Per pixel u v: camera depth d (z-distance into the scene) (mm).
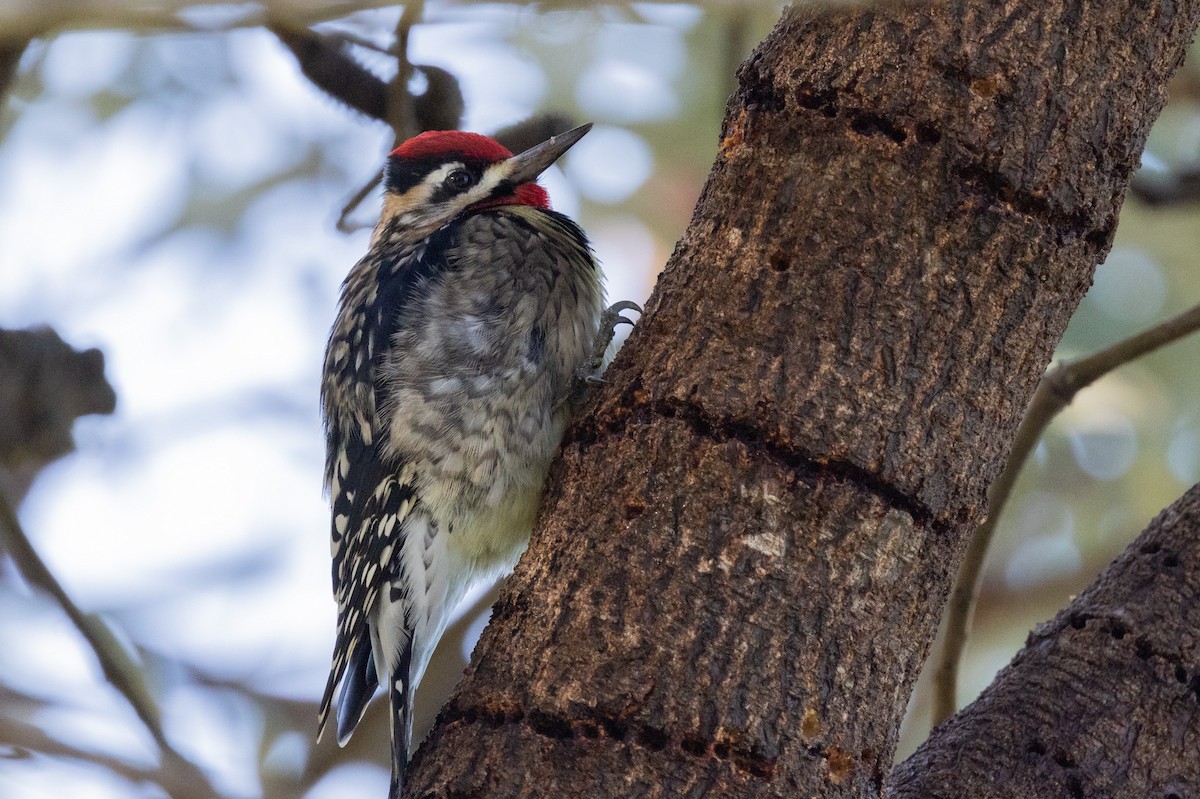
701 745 5328
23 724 6965
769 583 5477
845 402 5551
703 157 12664
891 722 5539
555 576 5809
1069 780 5961
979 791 5984
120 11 4320
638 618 5527
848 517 5512
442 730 5848
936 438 5551
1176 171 10648
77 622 8039
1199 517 6441
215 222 13031
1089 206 5641
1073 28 5648
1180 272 12375
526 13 5270
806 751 5332
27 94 12531
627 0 5039
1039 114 5605
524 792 5453
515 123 10906
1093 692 6137
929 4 5723
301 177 13406
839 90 5785
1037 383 5734
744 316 5770
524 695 5625
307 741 10953
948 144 5625
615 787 5332
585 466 6012
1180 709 6055
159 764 7172
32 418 9062
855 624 5477
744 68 6180
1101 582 6535
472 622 9820
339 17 5262
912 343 5570
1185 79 11914
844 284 5641
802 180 5801
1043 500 13062
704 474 5637
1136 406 12617
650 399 5879
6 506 8320
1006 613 13023
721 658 5402
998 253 5590
